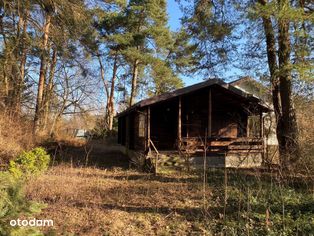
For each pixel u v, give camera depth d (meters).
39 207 3.29
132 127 21.06
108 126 38.59
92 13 17.17
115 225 6.79
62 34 16.45
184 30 15.86
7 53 15.67
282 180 9.67
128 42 33.38
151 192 9.73
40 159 11.19
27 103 25.39
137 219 7.21
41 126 24.78
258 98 16.41
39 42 16.56
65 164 14.98
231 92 16.89
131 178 12.45
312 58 11.52
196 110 19.38
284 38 11.99
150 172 14.02
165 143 19.16
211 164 15.91
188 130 19.25
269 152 16.36
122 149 24.41
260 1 12.49
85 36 23.34
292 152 10.75
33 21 15.84
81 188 9.78
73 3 15.55
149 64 34.28
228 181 11.45
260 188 8.57
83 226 6.66
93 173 13.17
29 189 8.42
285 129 13.29
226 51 15.62
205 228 6.73
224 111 19.55
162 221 7.14
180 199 8.85
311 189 8.99
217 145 16.14
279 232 6.30
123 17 33.31
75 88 31.89
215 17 14.98
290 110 13.20
